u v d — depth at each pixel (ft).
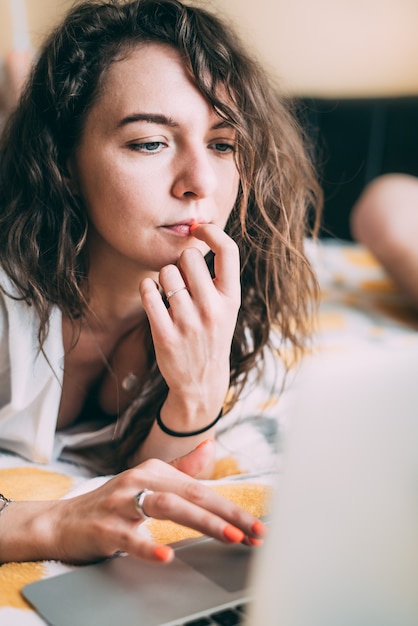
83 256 3.03
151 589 1.93
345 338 4.70
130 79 2.65
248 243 3.26
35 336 3.04
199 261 2.71
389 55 7.05
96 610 1.84
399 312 5.40
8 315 2.99
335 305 5.43
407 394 1.27
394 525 1.30
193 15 2.80
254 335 3.49
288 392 3.78
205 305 2.69
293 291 3.56
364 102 7.15
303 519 1.33
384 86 7.14
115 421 3.50
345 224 7.50
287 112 3.43
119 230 2.77
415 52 6.98
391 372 1.27
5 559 2.23
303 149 3.64
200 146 2.68
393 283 5.58
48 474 3.11
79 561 2.17
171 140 2.68
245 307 3.44
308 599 1.33
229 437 3.48
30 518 2.26
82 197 2.93
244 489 2.74
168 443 2.96
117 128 2.66
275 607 1.34
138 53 2.68
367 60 7.11
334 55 7.13
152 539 2.36
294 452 1.32
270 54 7.13
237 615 1.79
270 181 3.16
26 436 3.18
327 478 1.31
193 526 2.01
